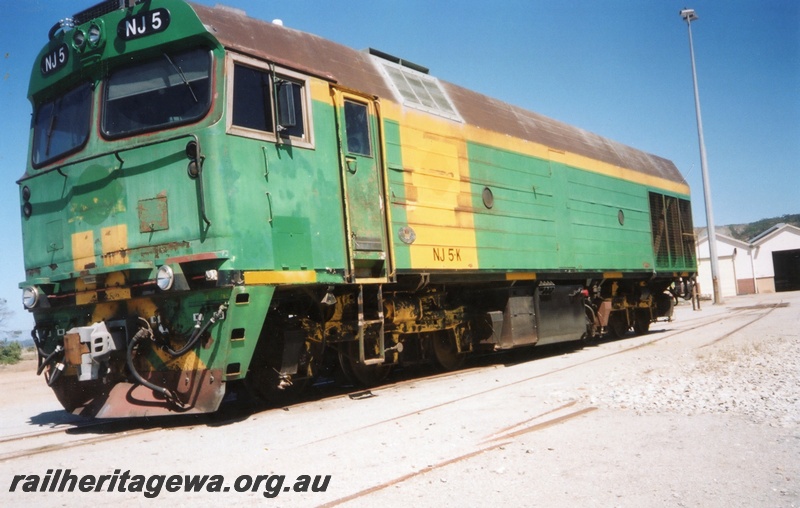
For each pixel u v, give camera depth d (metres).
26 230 8.24
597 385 8.11
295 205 7.68
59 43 8.05
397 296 9.75
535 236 12.55
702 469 4.55
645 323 18.05
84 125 7.79
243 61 7.30
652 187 18.25
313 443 5.82
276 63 7.70
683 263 19.62
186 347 6.82
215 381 6.77
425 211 9.80
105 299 7.27
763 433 5.42
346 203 8.36
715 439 5.30
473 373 10.58
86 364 6.99
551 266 12.88
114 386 7.45
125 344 7.21
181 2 7.22
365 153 8.91
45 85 8.20
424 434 5.95
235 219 6.93
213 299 6.83
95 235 7.48
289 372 7.73
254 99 7.42
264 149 7.39
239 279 6.83
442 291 10.74
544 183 13.13
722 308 29.30
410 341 10.53
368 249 8.68
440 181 10.23
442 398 7.91
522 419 6.40
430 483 4.49
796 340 12.06
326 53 8.94
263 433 6.38
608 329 16.41
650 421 6.04
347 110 8.75
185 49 7.29
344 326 8.56
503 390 8.28
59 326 7.89
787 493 4.02
